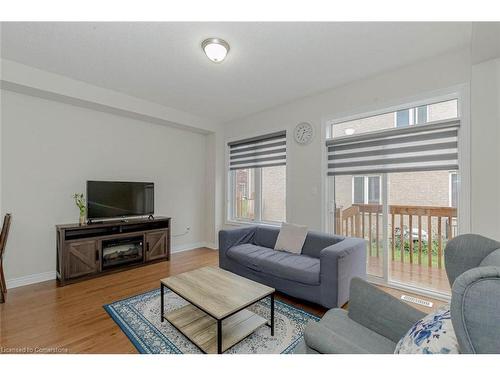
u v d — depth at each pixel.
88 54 2.51
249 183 4.70
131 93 3.53
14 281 2.93
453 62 2.46
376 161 2.99
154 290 2.80
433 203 3.27
